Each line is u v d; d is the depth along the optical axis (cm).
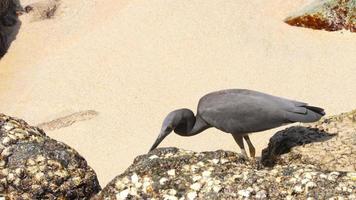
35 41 2911
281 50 2688
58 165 988
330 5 2783
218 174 883
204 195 855
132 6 2983
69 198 982
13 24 2989
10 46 2900
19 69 2773
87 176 1005
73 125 2411
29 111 2514
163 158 921
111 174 2091
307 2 2897
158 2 2950
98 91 2572
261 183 860
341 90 2470
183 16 2850
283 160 1058
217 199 848
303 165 907
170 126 1071
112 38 2820
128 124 2383
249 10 2866
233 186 859
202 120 1086
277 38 2745
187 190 866
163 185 877
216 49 2694
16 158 986
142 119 2403
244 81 2533
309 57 2659
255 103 1036
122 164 2150
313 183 848
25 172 972
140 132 2333
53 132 2386
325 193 838
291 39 2742
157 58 2680
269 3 2916
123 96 2527
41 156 991
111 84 2597
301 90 2478
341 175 862
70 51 2806
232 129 1057
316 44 2728
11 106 2564
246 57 2652
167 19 2850
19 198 962
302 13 2817
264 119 1031
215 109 1059
